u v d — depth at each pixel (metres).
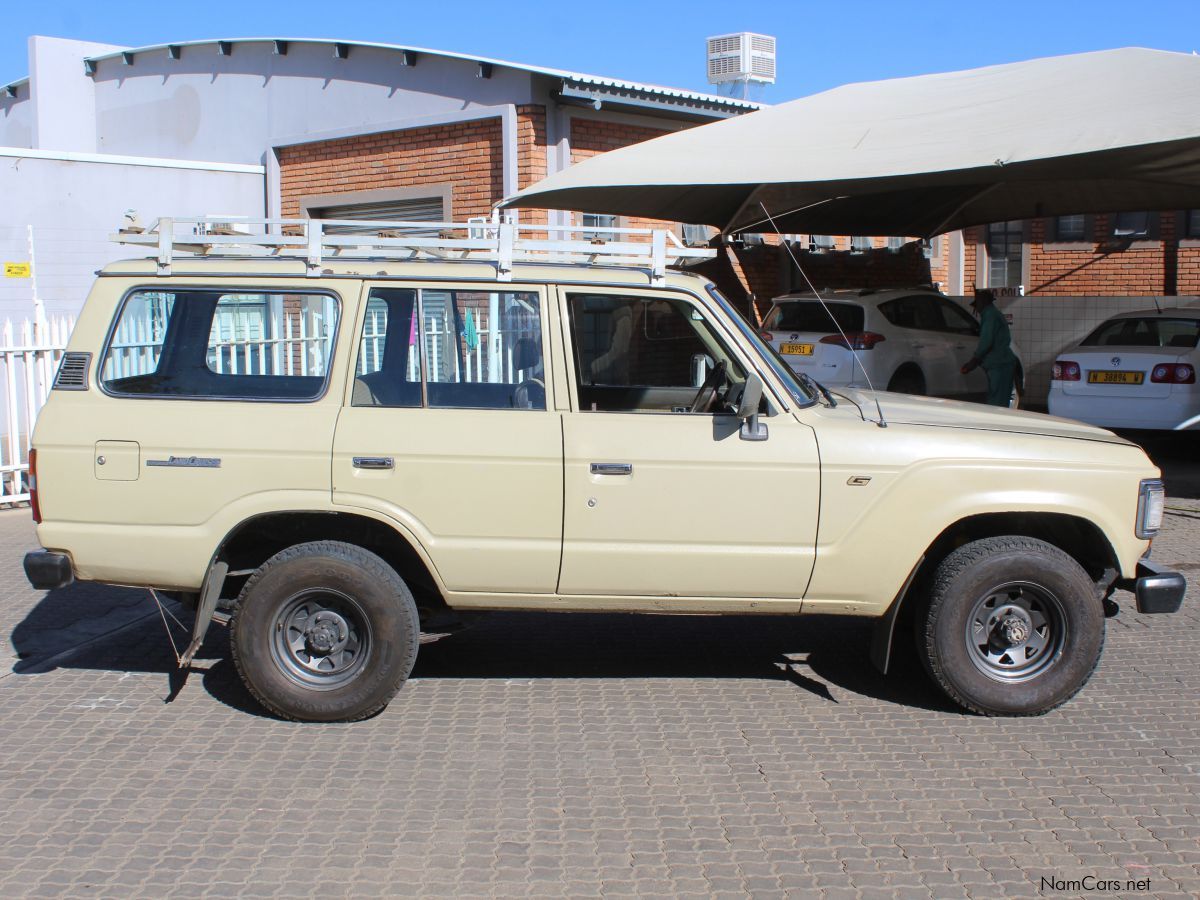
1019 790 4.61
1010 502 5.20
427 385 5.27
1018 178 10.34
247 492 5.11
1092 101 9.41
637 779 4.70
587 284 5.28
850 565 5.23
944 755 4.96
